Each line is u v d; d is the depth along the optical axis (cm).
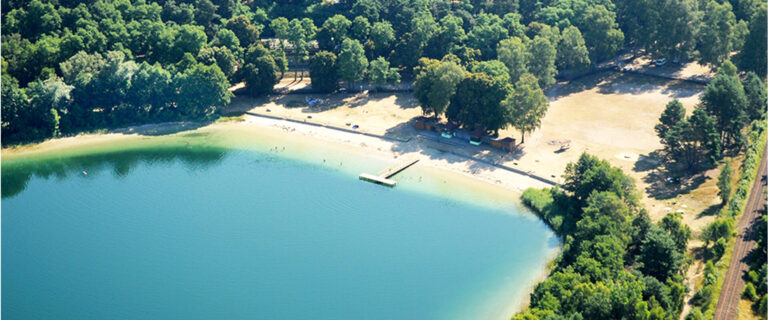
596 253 17138
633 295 14962
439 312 17762
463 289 18662
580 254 17700
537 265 19575
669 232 18512
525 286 18662
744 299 16700
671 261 17025
